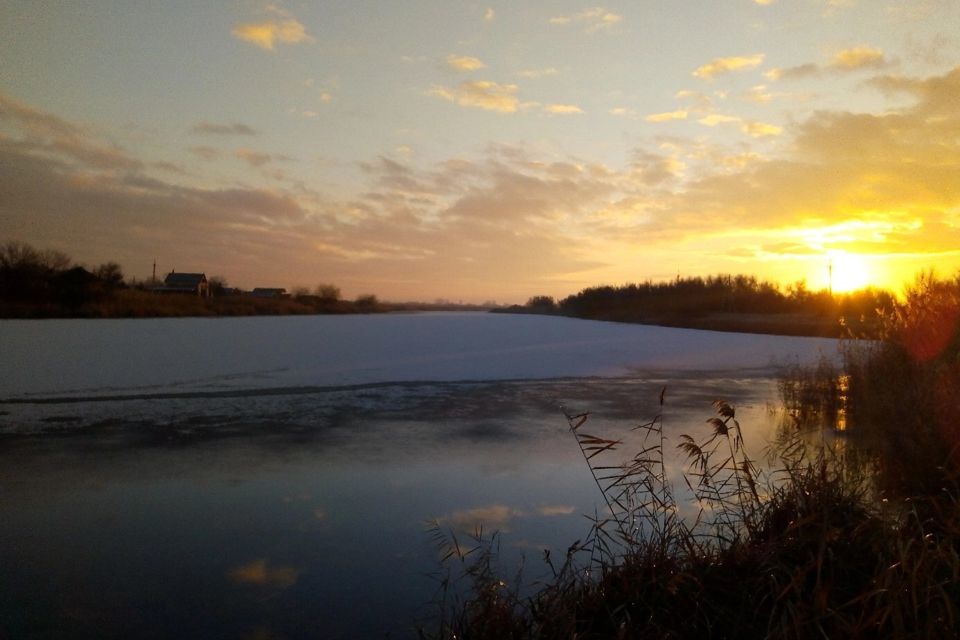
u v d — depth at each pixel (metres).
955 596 3.96
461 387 15.30
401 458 8.86
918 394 7.89
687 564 4.79
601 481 7.80
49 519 6.52
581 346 28.83
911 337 10.44
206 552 5.74
